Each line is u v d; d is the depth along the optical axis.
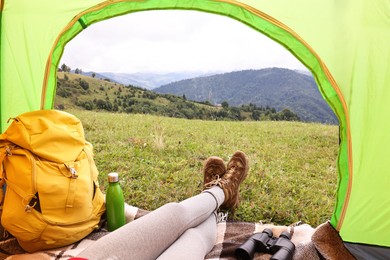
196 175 2.72
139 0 1.86
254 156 3.16
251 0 1.69
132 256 1.22
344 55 1.62
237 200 2.17
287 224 2.13
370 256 1.68
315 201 2.35
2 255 1.56
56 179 1.54
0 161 1.52
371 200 1.68
